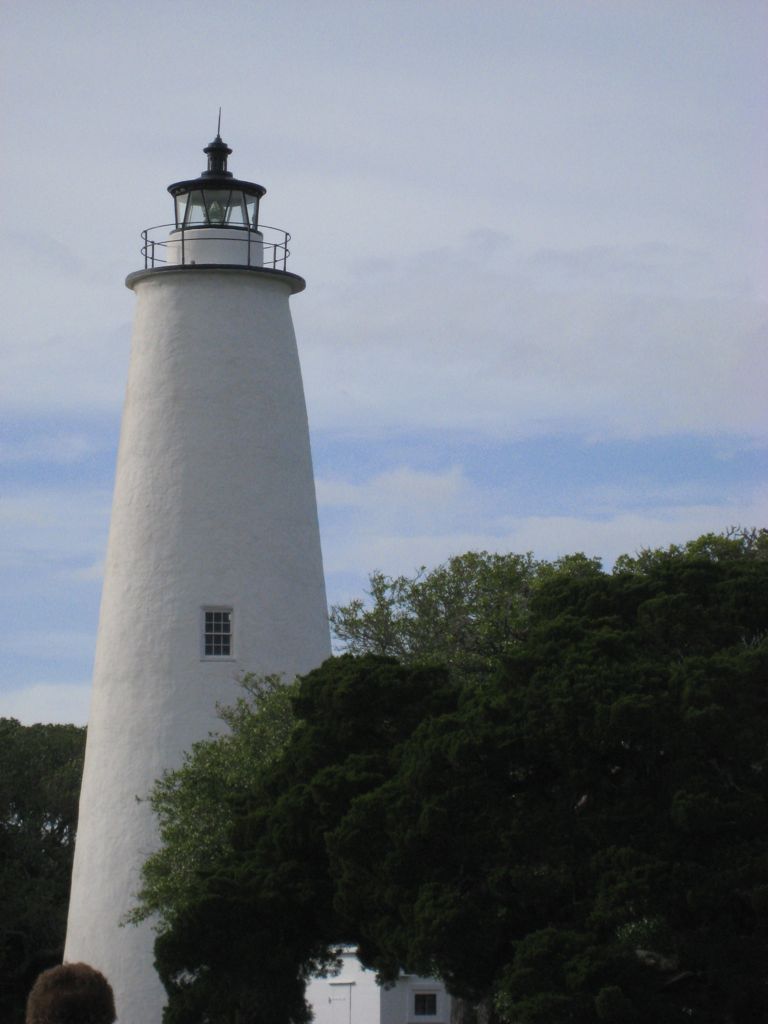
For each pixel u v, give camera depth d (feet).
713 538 169.68
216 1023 132.98
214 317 181.88
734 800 112.06
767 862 108.99
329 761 133.39
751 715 116.47
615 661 119.75
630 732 112.16
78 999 47.47
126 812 174.60
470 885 118.73
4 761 265.75
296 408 185.78
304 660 180.86
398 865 118.11
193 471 179.32
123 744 176.04
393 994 219.00
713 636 125.18
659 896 109.19
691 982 112.37
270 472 181.37
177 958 127.65
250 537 179.32
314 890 127.24
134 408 183.01
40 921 247.50
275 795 136.15
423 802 118.01
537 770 118.93
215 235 183.11
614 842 113.50
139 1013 170.09
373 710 133.28
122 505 181.47
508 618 158.61
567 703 114.11
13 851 259.60
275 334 184.85
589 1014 105.60
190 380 180.86
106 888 174.19
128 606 178.50
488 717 119.14
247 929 128.06
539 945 108.06
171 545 178.19
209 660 176.55
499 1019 131.44
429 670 135.54
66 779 268.41
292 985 131.23
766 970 109.60
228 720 163.53
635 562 169.07
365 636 165.17
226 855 137.90
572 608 132.26
